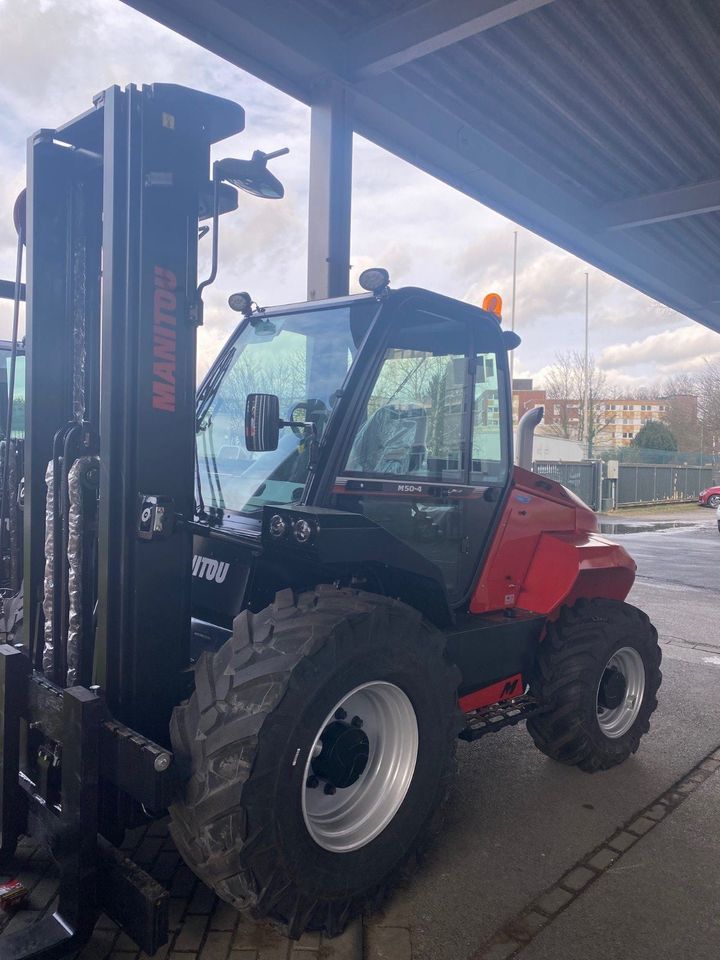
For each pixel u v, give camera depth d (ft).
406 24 17.65
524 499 12.02
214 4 15.67
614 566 12.34
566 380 147.84
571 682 11.68
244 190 8.64
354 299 10.08
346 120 18.72
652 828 10.73
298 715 7.28
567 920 8.57
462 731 10.25
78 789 7.11
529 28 18.99
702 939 8.29
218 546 9.55
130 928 6.92
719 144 25.46
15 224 9.38
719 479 116.06
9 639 10.23
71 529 8.31
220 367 11.35
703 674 18.67
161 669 8.30
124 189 7.97
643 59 20.49
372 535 8.34
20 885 8.35
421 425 10.33
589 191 28.99
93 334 9.24
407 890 9.10
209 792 7.04
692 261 38.06
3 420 18.06
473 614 11.31
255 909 7.19
